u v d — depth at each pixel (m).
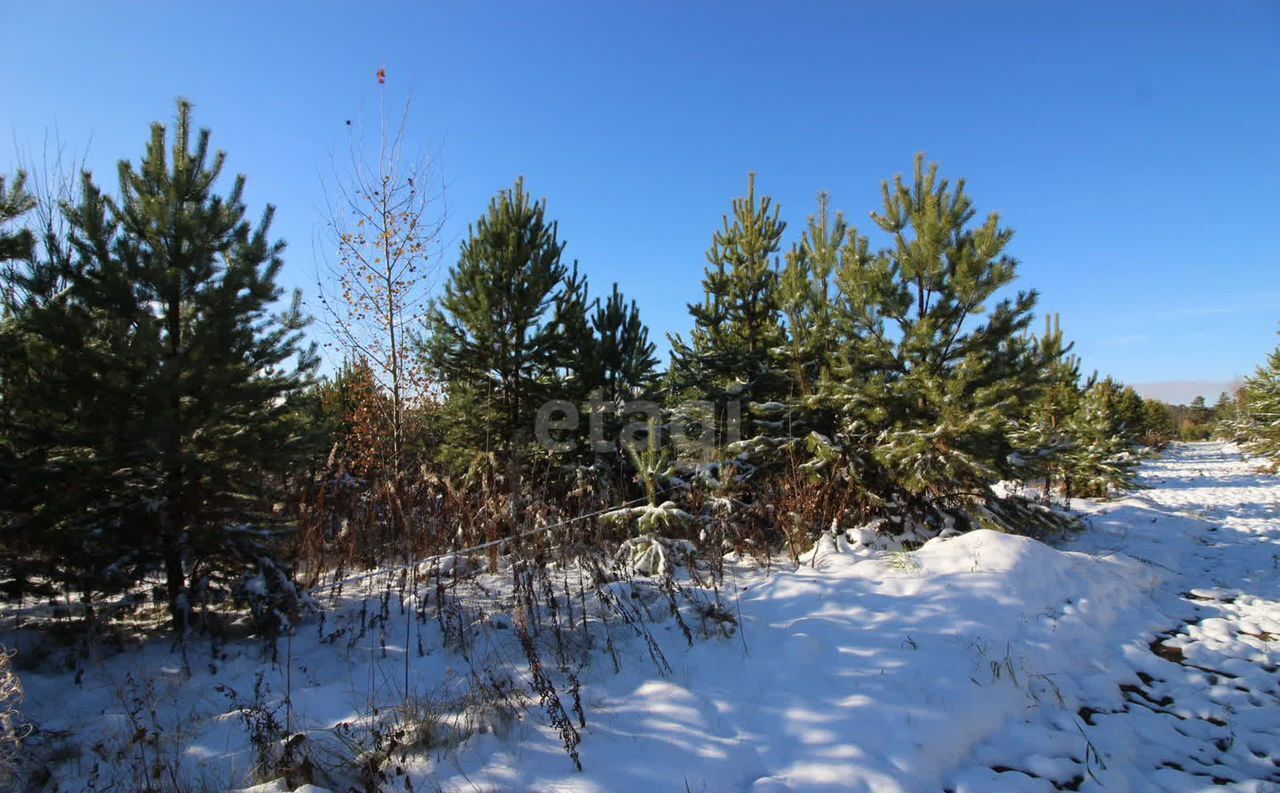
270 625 4.94
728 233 11.47
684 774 3.29
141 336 4.55
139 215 5.06
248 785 3.20
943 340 7.90
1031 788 3.31
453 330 10.23
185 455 4.68
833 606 5.55
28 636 4.86
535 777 3.24
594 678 4.38
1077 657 4.94
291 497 6.63
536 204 10.43
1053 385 8.50
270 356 5.48
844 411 8.55
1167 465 26.00
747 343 11.13
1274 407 21.23
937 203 8.17
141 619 5.41
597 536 6.86
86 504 4.82
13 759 3.17
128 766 3.34
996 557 6.34
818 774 3.29
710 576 6.66
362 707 4.03
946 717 3.82
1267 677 4.59
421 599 5.99
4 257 4.67
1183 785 3.39
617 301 11.61
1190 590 6.86
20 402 4.60
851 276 8.34
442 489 8.21
